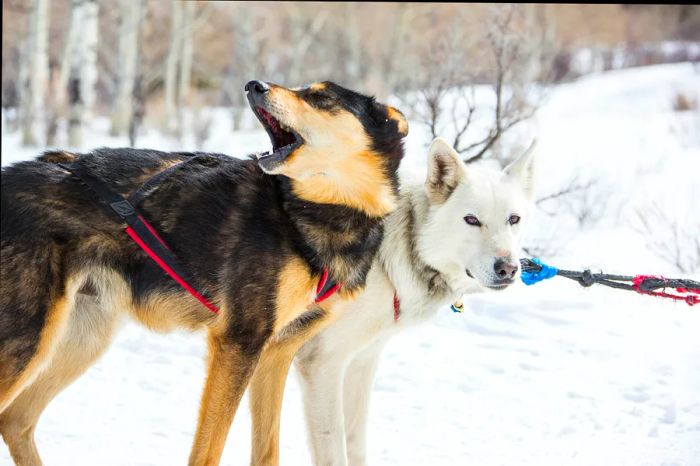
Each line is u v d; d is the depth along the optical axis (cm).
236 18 2634
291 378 630
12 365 386
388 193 419
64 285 395
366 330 442
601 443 500
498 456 486
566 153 1584
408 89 1410
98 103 2923
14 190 392
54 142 2002
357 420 461
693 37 3466
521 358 652
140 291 414
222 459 482
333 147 396
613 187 1179
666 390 578
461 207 432
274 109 381
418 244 443
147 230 401
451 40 1148
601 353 654
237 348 399
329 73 2870
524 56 1312
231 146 1911
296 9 2864
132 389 588
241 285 398
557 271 496
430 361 649
